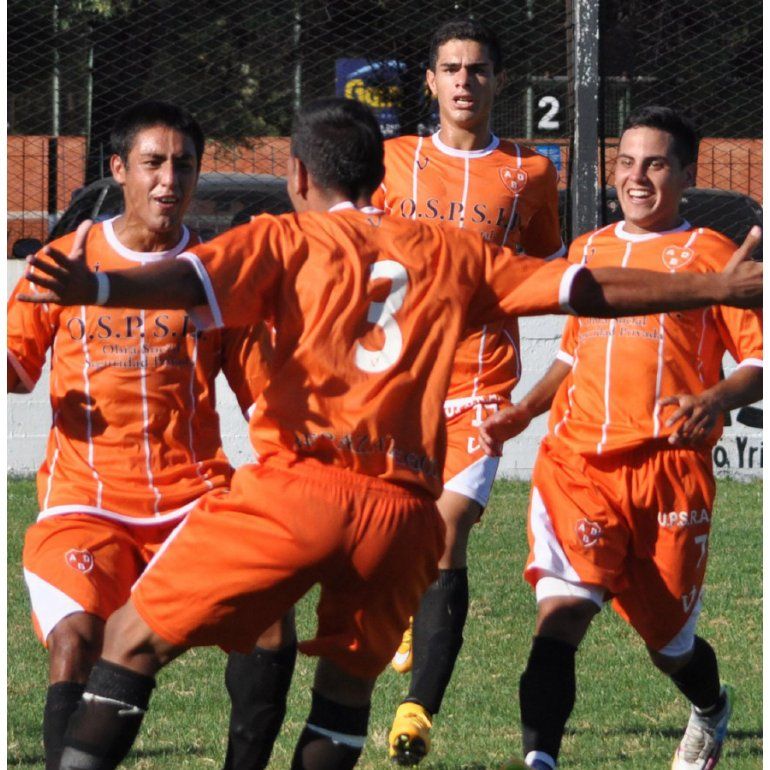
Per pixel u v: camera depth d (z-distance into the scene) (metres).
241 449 37.91
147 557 14.80
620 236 16.98
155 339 14.79
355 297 12.24
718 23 41.16
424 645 18.16
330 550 11.98
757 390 15.41
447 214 21.14
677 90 41.38
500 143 21.62
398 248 12.56
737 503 35.97
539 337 38.28
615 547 15.91
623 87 41.12
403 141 21.67
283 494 11.98
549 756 15.09
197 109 43.28
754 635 23.98
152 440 14.84
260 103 43.75
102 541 14.51
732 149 41.84
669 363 16.00
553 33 41.22
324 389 12.09
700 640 16.97
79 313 14.77
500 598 26.52
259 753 14.63
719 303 12.32
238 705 14.60
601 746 18.47
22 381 15.17
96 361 14.77
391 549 12.13
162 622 12.25
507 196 21.17
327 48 43.41
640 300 12.34
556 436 16.55
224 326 12.01
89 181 41.59
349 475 12.06
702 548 16.23
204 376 15.05
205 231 38.22
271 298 12.37
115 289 11.34
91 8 41.16
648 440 15.88
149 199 14.80
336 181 12.98
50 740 13.52
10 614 25.44
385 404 12.13
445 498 19.33
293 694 20.73
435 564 12.80
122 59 41.84
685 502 15.95
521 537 31.89
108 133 41.75
